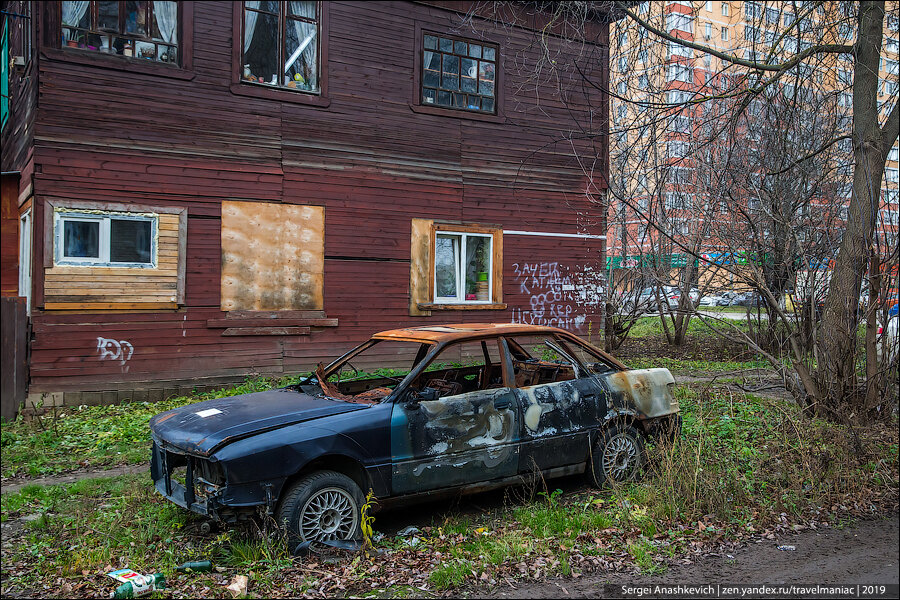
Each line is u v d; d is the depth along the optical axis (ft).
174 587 14.24
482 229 43.57
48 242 30.94
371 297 39.75
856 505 18.74
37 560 16.14
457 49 42.91
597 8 37.37
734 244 32.48
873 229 26.40
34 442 26.61
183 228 34.09
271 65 36.96
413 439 16.89
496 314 44.19
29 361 30.58
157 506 19.15
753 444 23.80
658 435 21.57
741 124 38.63
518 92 44.68
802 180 36.78
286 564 14.73
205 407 17.95
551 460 19.25
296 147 37.24
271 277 36.63
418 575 14.61
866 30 29.17
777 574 14.47
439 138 41.96
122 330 32.76
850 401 26.30
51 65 30.89
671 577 14.40
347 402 17.54
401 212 40.68
